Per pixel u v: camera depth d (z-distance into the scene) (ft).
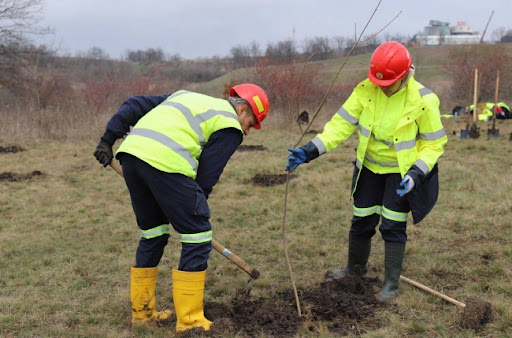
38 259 16.92
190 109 10.85
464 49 81.61
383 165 13.06
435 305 12.67
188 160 10.57
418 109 12.18
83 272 15.69
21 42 62.13
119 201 25.14
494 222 19.30
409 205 12.82
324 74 74.79
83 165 34.63
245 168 32.07
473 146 38.73
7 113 51.62
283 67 62.13
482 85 77.30
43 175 31.53
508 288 13.38
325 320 12.07
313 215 21.38
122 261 16.51
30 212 23.17
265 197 24.80
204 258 11.07
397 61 11.91
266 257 16.83
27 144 43.73
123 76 66.80
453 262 15.70
